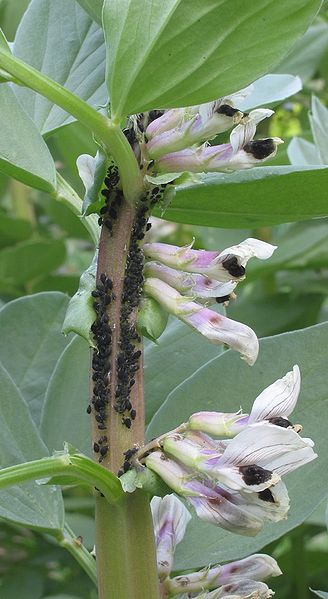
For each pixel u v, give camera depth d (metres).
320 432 0.39
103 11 0.33
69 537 0.40
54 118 0.43
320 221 0.65
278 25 0.32
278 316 0.71
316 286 0.73
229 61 0.33
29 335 0.47
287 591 0.62
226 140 0.40
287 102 0.80
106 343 0.35
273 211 0.36
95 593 0.66
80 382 0.43
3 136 0.39
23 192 0.87
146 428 0.42
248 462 0.32
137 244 0.35
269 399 0.33
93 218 0.40
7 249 0.70
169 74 0.33
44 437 0.42
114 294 0.35
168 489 0.34
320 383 0.39
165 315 0.35
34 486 0.39
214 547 0.39
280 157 0.62
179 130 0.34
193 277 0.35
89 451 0.42
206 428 0.34
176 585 0.36
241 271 0.34
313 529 0.61
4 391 0.40
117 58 0.33
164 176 0.34
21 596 0.65
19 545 0.68
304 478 0.38
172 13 0.32
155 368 0.44
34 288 0.76
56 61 0.43
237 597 0.35
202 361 0.44
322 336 0.39
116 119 0.33
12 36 0.71
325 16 0.79
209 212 0.37
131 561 0.35
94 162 0.36
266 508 0.33
